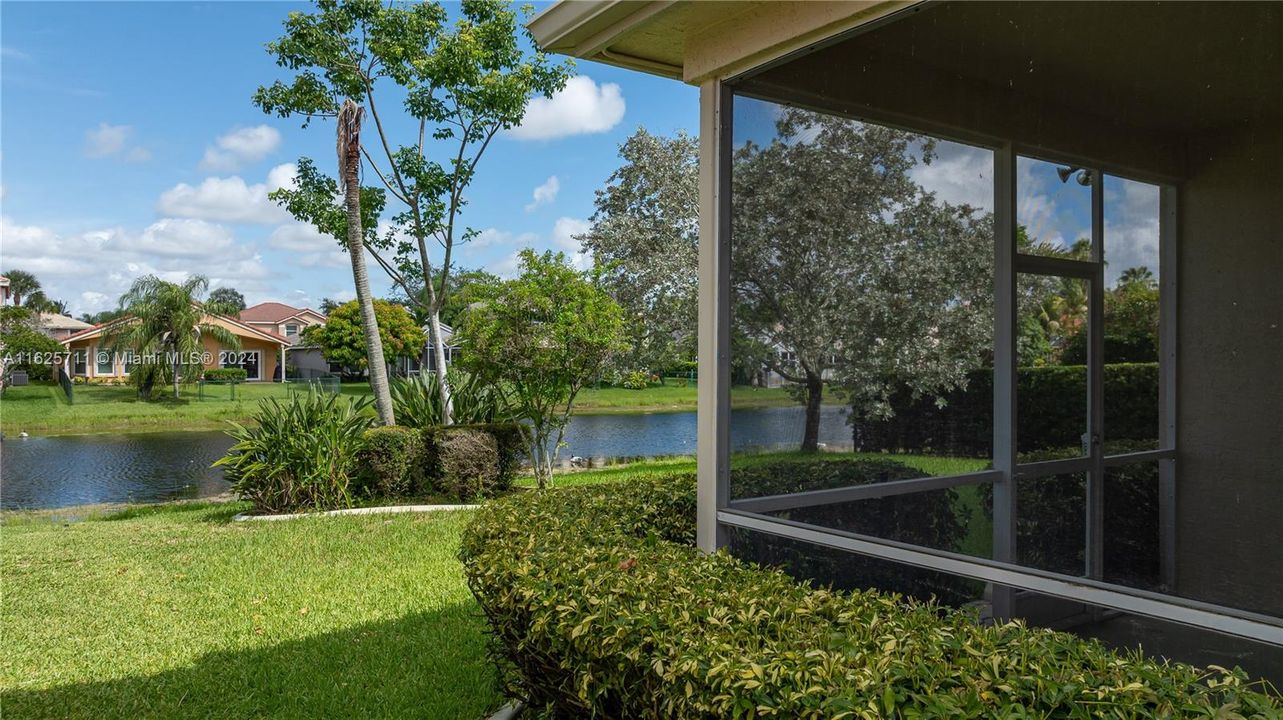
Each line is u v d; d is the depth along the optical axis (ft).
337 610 15.40
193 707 11.23
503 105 39.01
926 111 8.36
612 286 51.52
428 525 23.36
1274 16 6.00
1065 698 4.78
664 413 86.12
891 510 8.86
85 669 12.64
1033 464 7.70
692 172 53.88
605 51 11.55
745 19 10.23
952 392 8.41
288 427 26.71
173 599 16.39
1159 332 6.87
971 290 8.18
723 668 5.75
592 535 9.87
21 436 71.51
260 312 169.48
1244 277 6.33
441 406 32.91
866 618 6.58
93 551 21.16
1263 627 5.87
